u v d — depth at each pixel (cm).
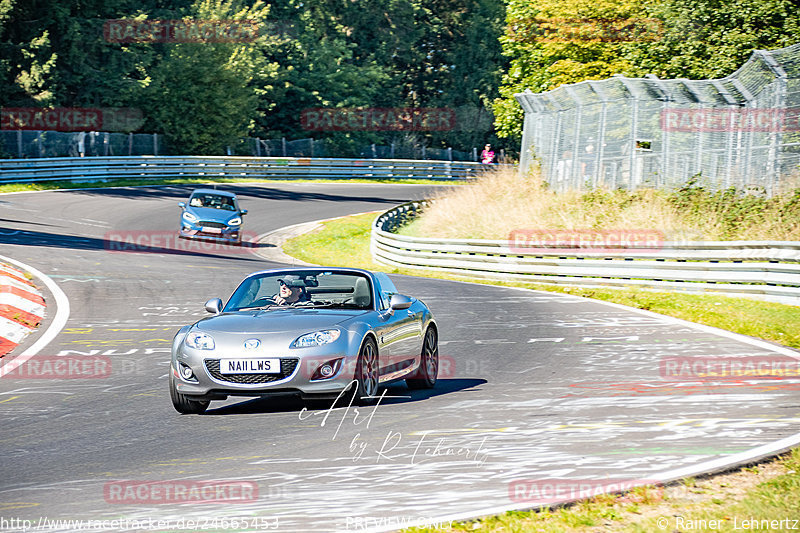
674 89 6444
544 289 5656
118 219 9281
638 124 6862
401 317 2491
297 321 2244
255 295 2558
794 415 2028
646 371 2725
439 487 1492
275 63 18662
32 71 14175
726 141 6234
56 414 2208
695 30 8775
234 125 17000
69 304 4209
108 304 4272
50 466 1697
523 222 7262
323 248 8831
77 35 14525
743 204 5941
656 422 1988
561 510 1325
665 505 1353
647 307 4566
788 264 4481
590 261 5669
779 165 5909
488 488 1474
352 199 13338
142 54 15725
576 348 3231
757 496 1359
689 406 2169
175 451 1808
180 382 2169
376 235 8050
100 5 15312
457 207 8700
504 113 12550
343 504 1401
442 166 18062
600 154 7206
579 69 10400
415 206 10094
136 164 13288
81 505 1423
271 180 15350
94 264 5797
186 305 4322
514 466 1625
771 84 5756
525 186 8225
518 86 12262
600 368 2802
